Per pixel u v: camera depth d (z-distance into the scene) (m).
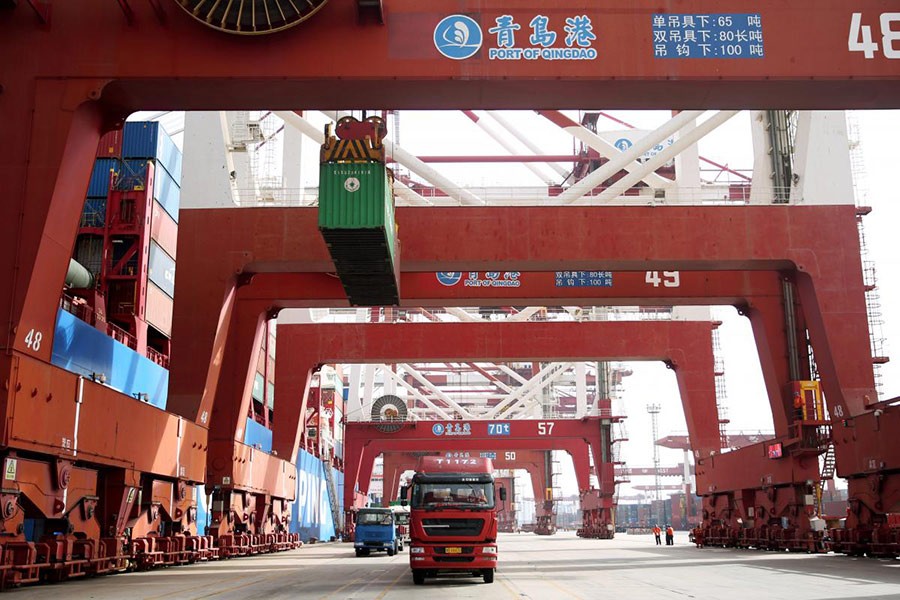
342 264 23.78
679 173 46.44
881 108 20.83
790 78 19.25
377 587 19.94
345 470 65.81
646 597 16.95
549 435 66.25
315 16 19.16
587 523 73.12
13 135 18.89
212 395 31.91
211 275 31.98
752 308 37.69
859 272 32.12
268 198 40.41
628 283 37.25
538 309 59.97
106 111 20.28
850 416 31.03
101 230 36.19
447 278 37.06
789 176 37.56
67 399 19.50
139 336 36.03
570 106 20.41
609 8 19.48
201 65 19.00
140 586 19.41
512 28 19.28
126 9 19.03
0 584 17.33
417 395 85.06
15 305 18.03
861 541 30.58
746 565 27.81
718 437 45.25
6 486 17.11
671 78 19.17
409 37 19.12
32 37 19.31
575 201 38.41
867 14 19.61
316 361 46.22
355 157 20.78
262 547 39.97
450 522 21.05
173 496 28.45
